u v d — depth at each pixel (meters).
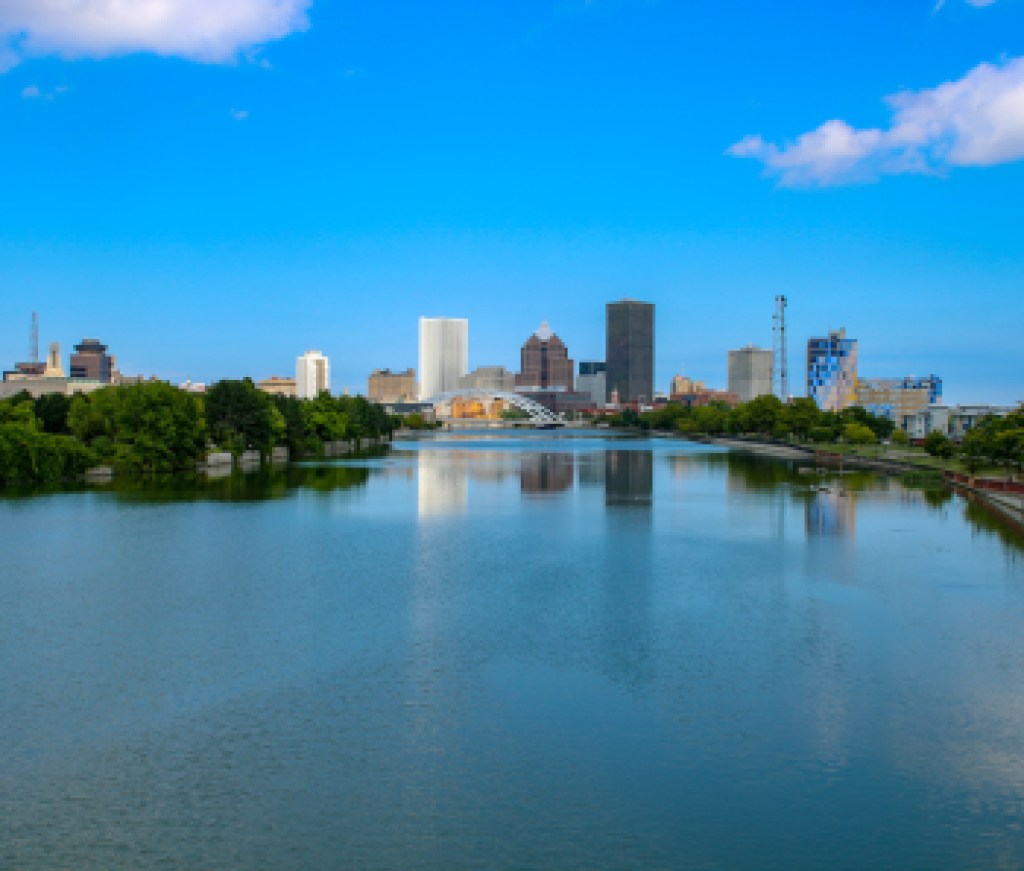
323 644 55.31
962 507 120.00
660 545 89.94
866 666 51.47
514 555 84.06
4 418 139.50
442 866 32.25
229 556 82.56
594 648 54.69
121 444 157.50
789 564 79.88
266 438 198.38
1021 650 54.31
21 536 92.00
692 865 32.38
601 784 37.81
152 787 37.34
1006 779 38.25
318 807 35.94
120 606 63.91
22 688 47.69
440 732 42.50
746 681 49.09
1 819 34.94
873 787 37.62
